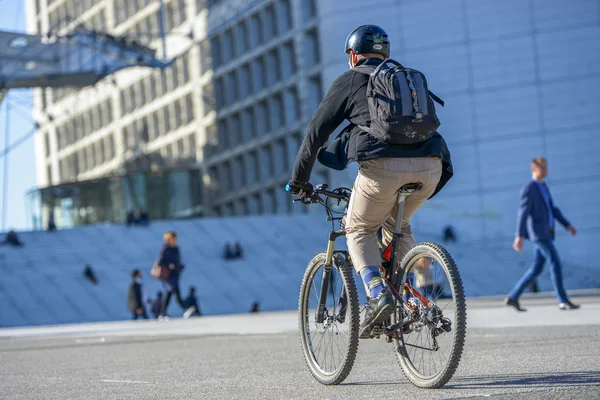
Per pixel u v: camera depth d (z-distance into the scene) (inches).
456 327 440.5
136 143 7539.4
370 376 538.3
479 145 5575.8
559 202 5467.5
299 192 503.2
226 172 6811.0
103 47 5221.5
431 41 5634.8
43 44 5137.8
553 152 5511.8
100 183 6658.5
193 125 7007.9
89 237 5024.6
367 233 486.3
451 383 479.5
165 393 509.0
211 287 4623.5
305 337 532.4
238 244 4906.5
